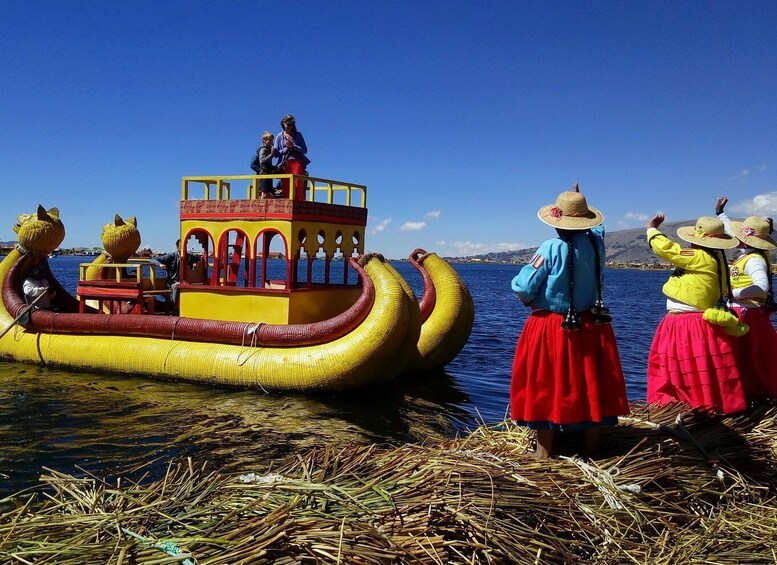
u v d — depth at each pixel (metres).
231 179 11.89
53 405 9.79
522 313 30.58
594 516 4.24
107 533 3.63
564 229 4.72
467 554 3.69
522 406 4.91
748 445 5.32
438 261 13.55
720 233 5.79
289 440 8.33
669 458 4.80
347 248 12.98
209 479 4.37
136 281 12.80
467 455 4.75
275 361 10.62
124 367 11.74
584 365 4.79
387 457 4.73
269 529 3.55
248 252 11.73
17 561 3.34
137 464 7.32
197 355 11.12
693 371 5.68
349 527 3.64
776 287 27.45
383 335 10.16
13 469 7.12
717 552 4.15
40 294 12.44
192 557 3.34
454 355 13.10
